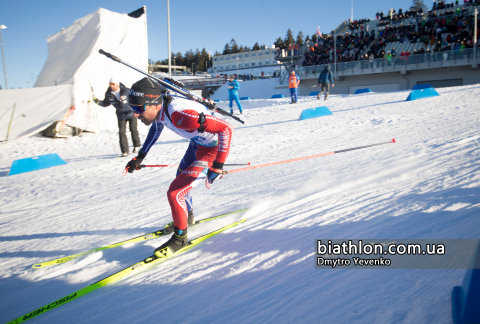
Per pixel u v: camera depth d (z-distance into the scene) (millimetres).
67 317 1678
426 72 23578
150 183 4918
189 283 1867
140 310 1655
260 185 3875
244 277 1836
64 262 2400
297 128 8180
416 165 3680
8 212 4172
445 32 25078
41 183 5746
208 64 88125
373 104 10891
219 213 3088
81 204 4152
